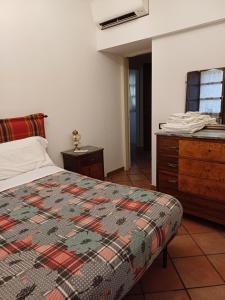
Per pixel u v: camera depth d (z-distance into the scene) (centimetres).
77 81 333
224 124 258
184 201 245
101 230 129
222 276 174
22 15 262
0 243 124
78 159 296
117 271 106
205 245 210
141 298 158
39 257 109
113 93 396
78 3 321
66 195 180
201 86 270
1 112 254
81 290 92
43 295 87
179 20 266
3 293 89
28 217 150
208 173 220
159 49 297
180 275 177
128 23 312
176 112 298
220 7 237
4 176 220
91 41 346
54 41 297
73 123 335
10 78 258
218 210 221
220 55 254
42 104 293
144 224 135
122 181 383
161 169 259
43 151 267
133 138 633
